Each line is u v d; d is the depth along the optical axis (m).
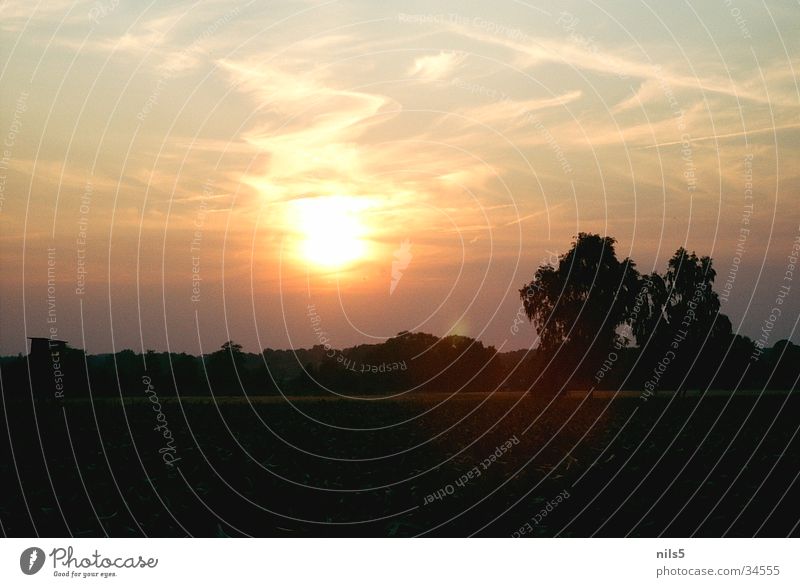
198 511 14.20
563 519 13.66
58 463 18.36
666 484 15.64
